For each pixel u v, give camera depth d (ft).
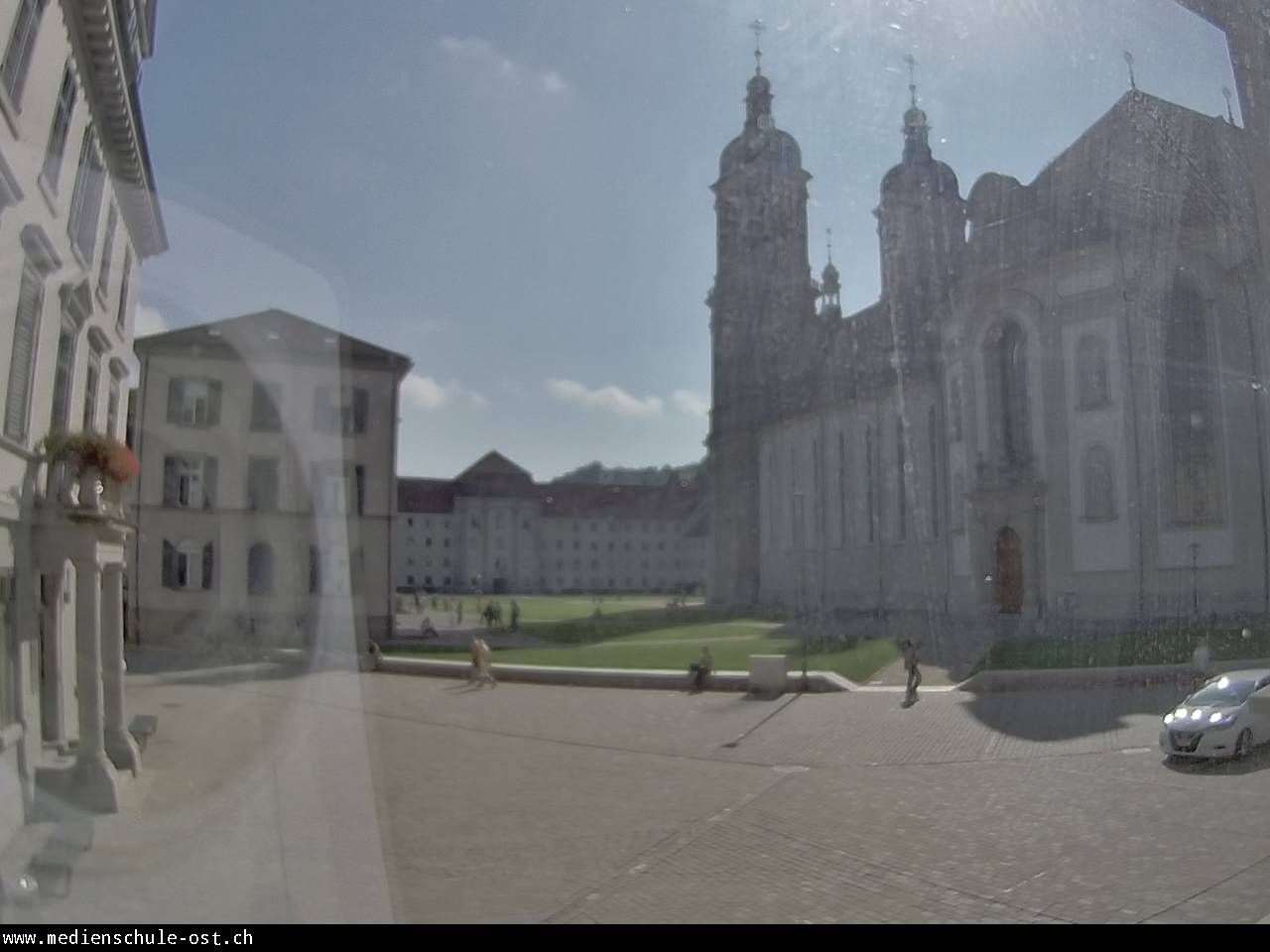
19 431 12.97
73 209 14.80
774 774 17.61
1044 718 27.76
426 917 11.46
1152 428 93.25
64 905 11.20
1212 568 89.20
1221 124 76.95
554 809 14.66
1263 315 86.22
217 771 13.53
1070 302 100.63
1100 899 13.78
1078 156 100.99
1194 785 21.61
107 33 15.03
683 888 12.81
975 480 99.55
